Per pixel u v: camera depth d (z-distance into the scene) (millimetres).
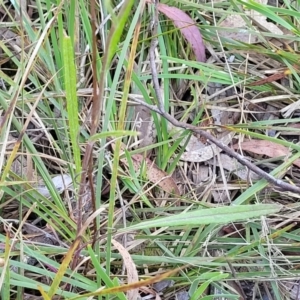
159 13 876
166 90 834
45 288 666
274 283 759
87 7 841
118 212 788
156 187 818
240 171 843
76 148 606
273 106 888
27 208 778
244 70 896
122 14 472
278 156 837
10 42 856
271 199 827
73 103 572
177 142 809
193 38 861
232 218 617
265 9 829
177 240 783
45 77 815
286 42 909
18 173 783
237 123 881
